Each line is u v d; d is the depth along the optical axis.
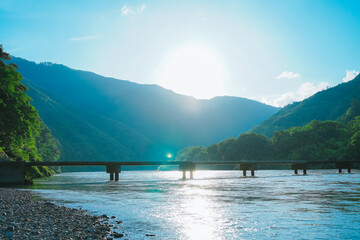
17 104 78.88
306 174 112.19
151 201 32.09
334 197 34.44
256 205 28.31
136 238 16.05
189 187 53.62
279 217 22.02
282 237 16.39
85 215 22.25
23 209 23.30
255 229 18.23
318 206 27.33
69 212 23.25
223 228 18.55
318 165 194.75
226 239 16.05
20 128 77.56
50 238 14.37
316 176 93.12
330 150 195.75
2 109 74.38
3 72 76.62
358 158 180.62
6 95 75.69
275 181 70.44
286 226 19.02
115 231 17.33
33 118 84.81
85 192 44.00
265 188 49.16
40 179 100.88
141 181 79.12
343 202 29.89
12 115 74.75
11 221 17.95
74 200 33.41
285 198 33.97
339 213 23.52
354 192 40.34
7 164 63.91
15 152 82.50
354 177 83.94
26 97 85.44
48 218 19.78
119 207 27.55
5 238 14.06
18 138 79.88
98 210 25.69
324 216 22.31
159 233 17.23
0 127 73.19
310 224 19.56
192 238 16.19
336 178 79.56
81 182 76.50
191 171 95.75
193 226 19.08
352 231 17.67
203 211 24.95
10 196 34.59
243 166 107.69
